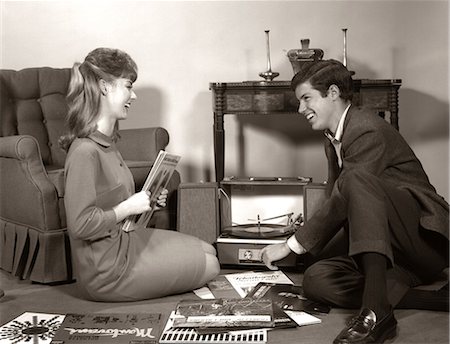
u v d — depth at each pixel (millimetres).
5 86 4195
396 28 4539
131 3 4684
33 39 4754
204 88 4691
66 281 3471
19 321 2770
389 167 2938
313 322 2707
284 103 4020
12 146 3447
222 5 4633
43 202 3389
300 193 3900
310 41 4594
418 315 2803
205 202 3748
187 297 3098
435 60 4516
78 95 2877
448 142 4559
